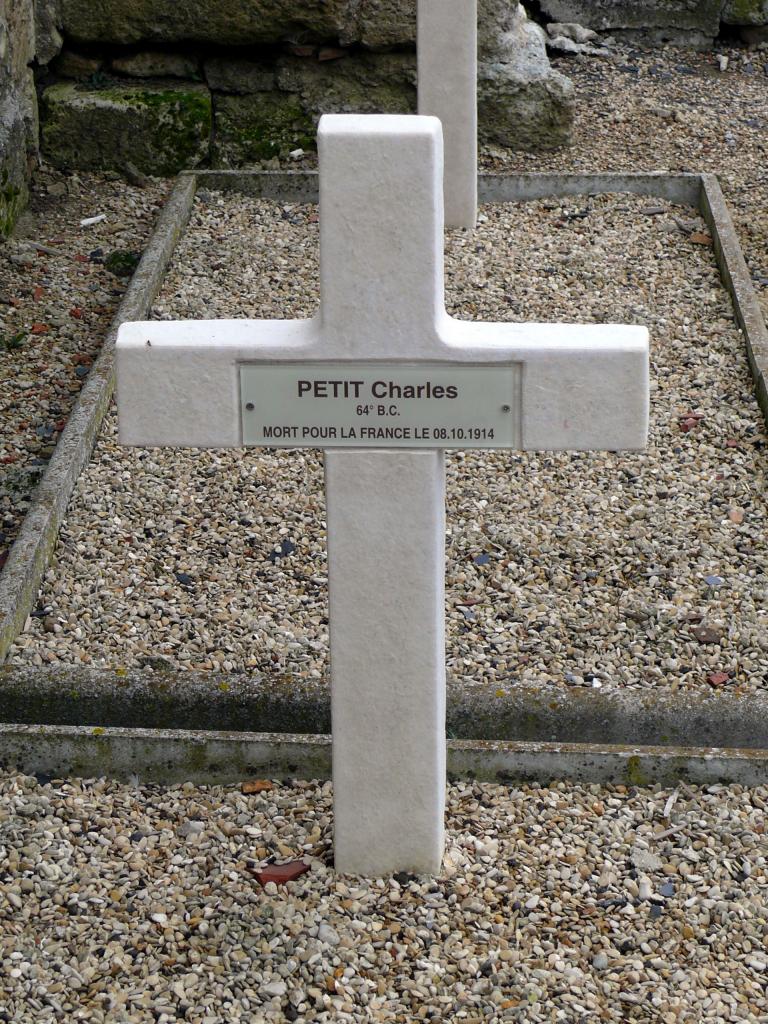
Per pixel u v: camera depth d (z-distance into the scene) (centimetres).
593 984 217
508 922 225
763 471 321
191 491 312
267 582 289
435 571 212
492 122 477
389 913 225
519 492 314
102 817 241
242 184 443
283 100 463
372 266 201
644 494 313
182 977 218
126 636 275
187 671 263
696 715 255
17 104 430
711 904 228
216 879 231
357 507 210
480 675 267
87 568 291
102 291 393
